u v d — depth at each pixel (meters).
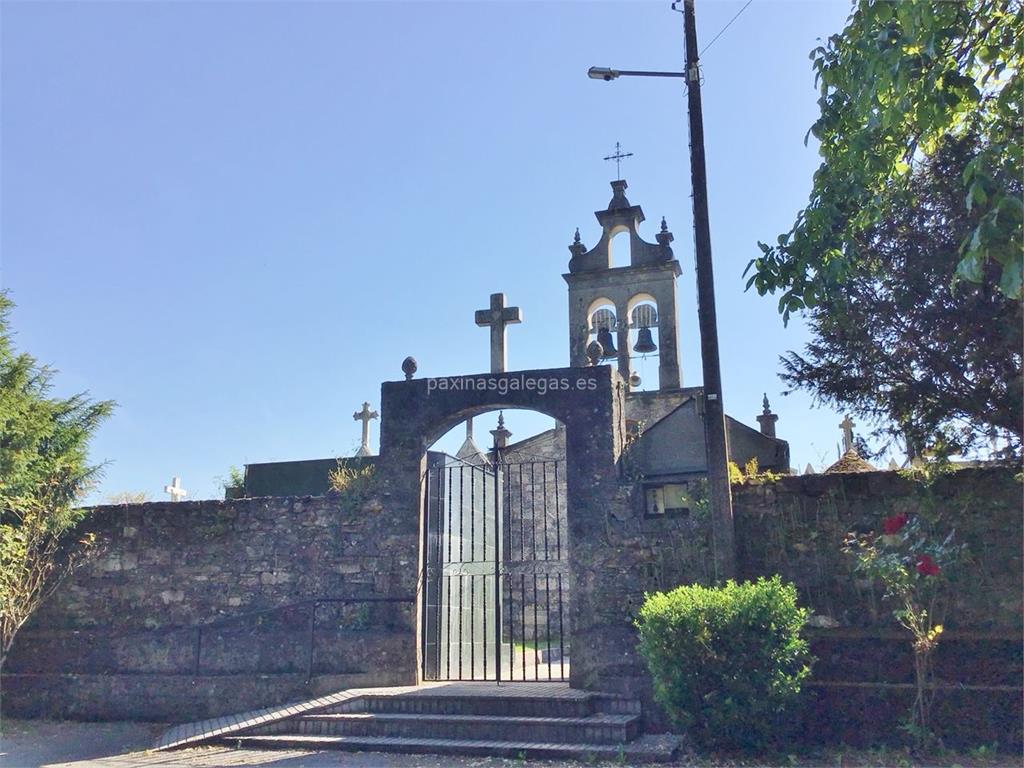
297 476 16.33
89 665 13.26
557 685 11.87
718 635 9.50
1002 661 9.96
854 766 9.12
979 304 9.47
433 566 13.33
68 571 13.72
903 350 10.16
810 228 9.09
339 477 13.65
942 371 10.07
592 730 10.14
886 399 10.52
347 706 11.32
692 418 13.12
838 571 10.91
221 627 13.03
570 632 11.75
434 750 10.16
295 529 13.26
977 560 10.41
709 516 11.42
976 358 9.60
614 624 11.55
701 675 9.52
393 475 13.04
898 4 7.46
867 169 8.80
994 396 9.81
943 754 9.47
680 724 9.66
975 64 8.62
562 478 21.61
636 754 9.46
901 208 9.73
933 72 7.67
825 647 10.54
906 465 11.39
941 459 10.69
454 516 14.34
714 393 11.05
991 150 7.81
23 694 13.20
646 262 20.06
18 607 12.87
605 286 20.27
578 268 20.55
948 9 7.59
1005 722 9.64
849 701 10.15
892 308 9.96
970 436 10.38
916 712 9.81
